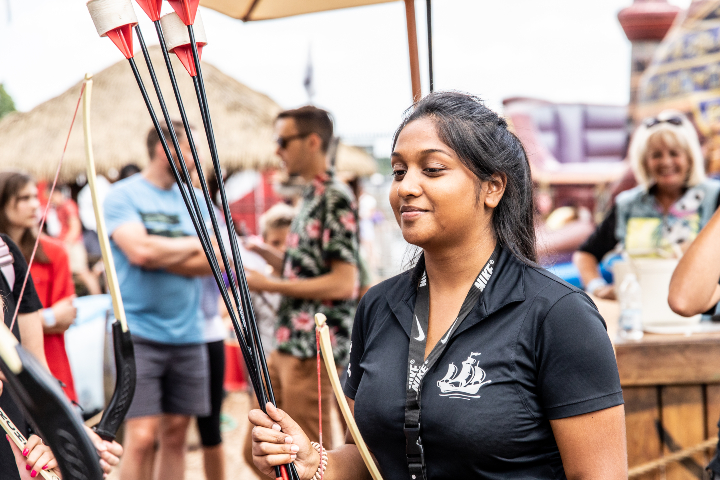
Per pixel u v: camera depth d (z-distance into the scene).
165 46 1.06
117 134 7.68
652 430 2.01
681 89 5.83
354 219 2.63
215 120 7.78
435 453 1.11
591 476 1.06
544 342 1.08
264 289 2.57
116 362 1.30
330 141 2.66
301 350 2.59
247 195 8.76
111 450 1.31
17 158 7.54
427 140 1.13
